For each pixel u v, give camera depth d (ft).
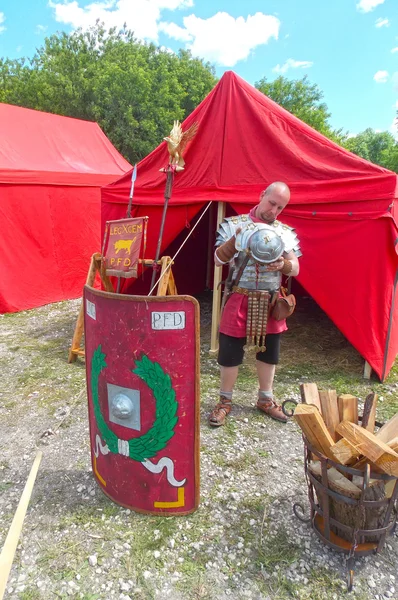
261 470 8.74
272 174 13.44
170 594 6.01
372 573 6.32
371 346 12.76
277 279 9.36
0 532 7.09
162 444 6.83
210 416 10.43
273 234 8.59
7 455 9.35
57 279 23.45
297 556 6.59
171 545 6.79
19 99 86.58
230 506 7.66
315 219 12.96
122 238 12.78
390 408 11.46
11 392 12.53
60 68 84.89
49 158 24.38
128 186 16.21
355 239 12.45
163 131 85.35
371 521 6.21
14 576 6.29
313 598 5.94
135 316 6.31
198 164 14.43
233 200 13.71
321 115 122.72
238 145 13.83
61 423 10.64
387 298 12.51
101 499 7.83
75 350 14.67
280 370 13.97
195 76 107.24
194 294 24.79
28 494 6.01
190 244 23.59
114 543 6.84
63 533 7.05
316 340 16.96
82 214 24.22
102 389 6.96
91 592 6.03
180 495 7.22
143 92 81.82
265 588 6.09
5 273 21.13
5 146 22.57
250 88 14.26
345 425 6.22
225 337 9.88
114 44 98.22
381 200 11.89
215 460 9.04
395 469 5.65
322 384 12.95
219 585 6.14
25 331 18.51
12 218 21.15
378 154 193.67
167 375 6.47
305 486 8.23
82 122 29.43
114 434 7.04
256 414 11.03
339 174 12.48
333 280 12.92
